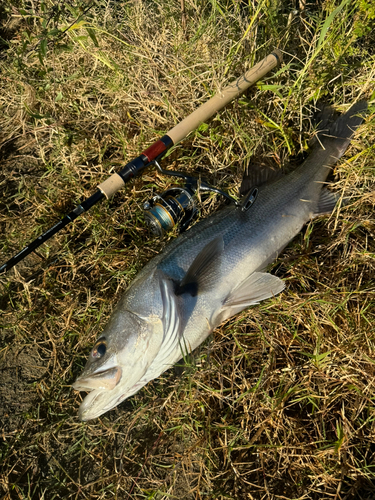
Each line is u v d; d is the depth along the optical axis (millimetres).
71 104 758
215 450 580
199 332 571
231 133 713
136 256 669
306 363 593
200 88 725
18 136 765
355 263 651
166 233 650
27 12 797
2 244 704
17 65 690
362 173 678
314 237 682
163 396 605
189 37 760
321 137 700
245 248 600
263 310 624
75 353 639
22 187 745
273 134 721
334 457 546
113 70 750
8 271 685
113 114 737
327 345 602
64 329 648
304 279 651
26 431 604
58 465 590
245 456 577
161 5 792
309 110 707
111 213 704
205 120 672
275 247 625
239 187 692
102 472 585
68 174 718
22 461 592
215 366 608
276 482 562
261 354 618
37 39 759
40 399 622
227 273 585
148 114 736
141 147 722
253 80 669
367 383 580
